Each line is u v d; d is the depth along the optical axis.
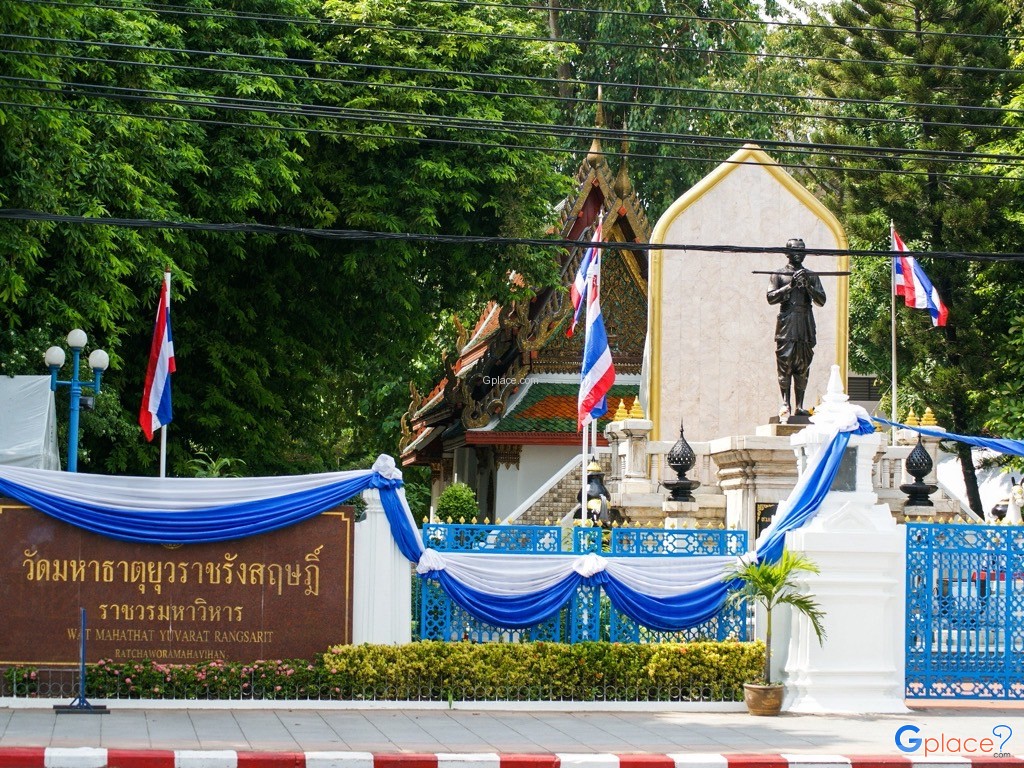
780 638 19.48
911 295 28.42
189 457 30.50
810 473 19.58
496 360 39.94
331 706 18.19
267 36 28.45
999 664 19.78
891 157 36.97
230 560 18.27
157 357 22.97
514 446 37.44
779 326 26.64
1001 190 35.41
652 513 26.38
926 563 19.70
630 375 38.06
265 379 32.25
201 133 27.09
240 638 18.20
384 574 18.61
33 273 23.69
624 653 18.95
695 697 19.09
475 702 18.48
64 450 25.11
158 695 17.86
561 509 32.12
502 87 30.80
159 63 26.66
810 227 31.41
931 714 18.91
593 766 14.82
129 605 18.05
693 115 44.62
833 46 38.94
